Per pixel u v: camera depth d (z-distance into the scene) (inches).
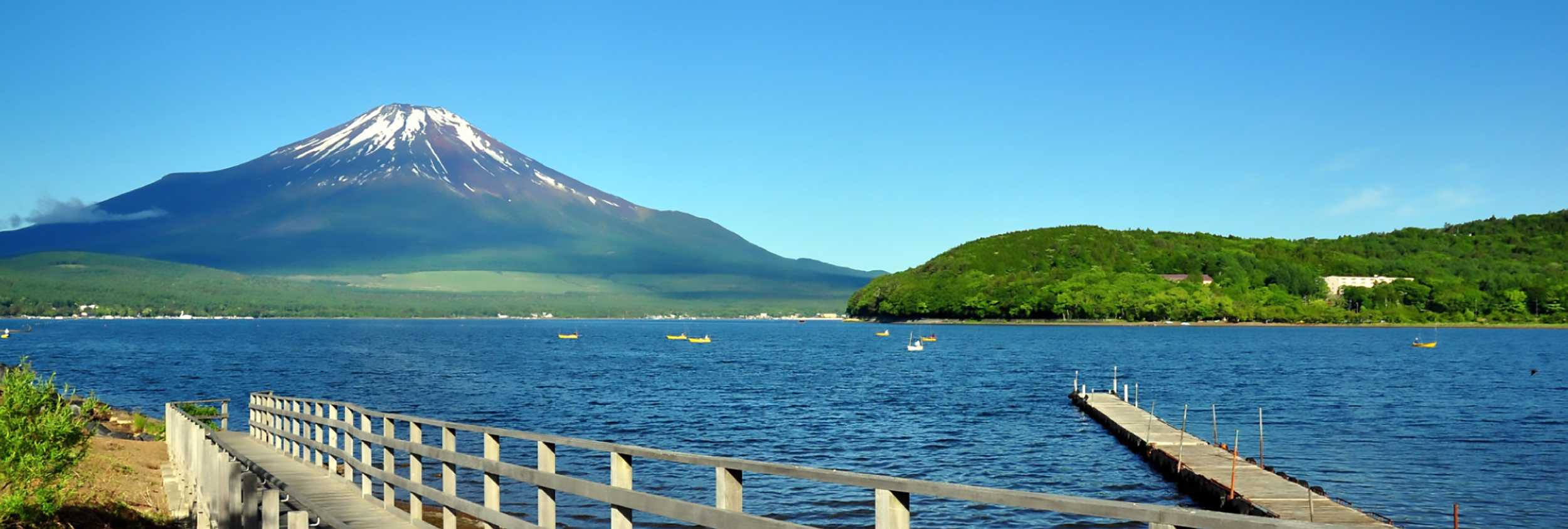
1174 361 4333.2
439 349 5713.6
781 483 1130.7
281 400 943.7
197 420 720.3
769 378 3184.1
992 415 2003.0
